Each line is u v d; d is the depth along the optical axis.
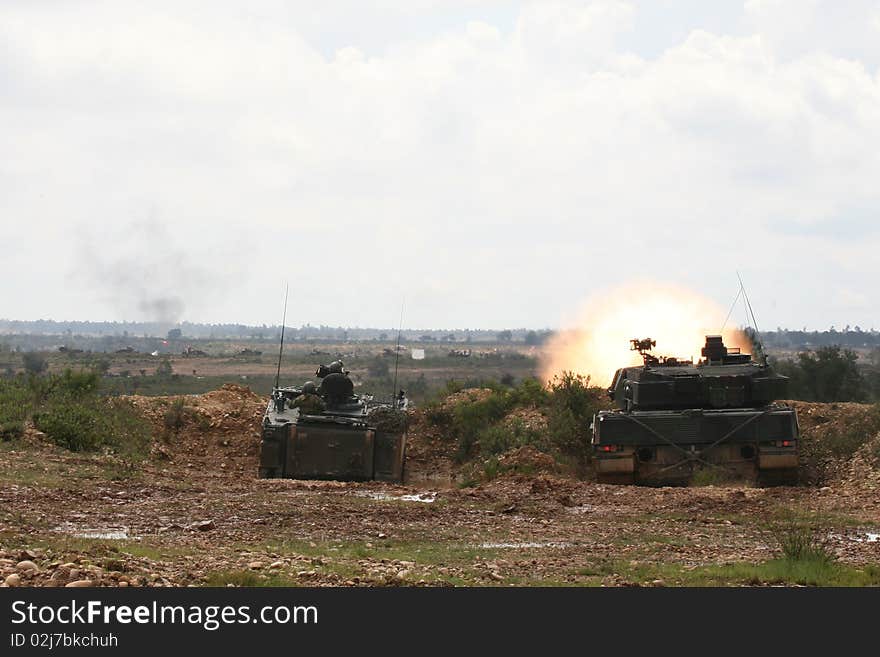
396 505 48.41
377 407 66.69
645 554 37.41
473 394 87.69
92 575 27.48
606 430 62.12
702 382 64.25
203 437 77.56
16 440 63.69
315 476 63.78
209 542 37.56
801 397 114.12
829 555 35.59
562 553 37.34
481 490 55.16
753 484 62.12
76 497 46.53
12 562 28.73
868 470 61.69
